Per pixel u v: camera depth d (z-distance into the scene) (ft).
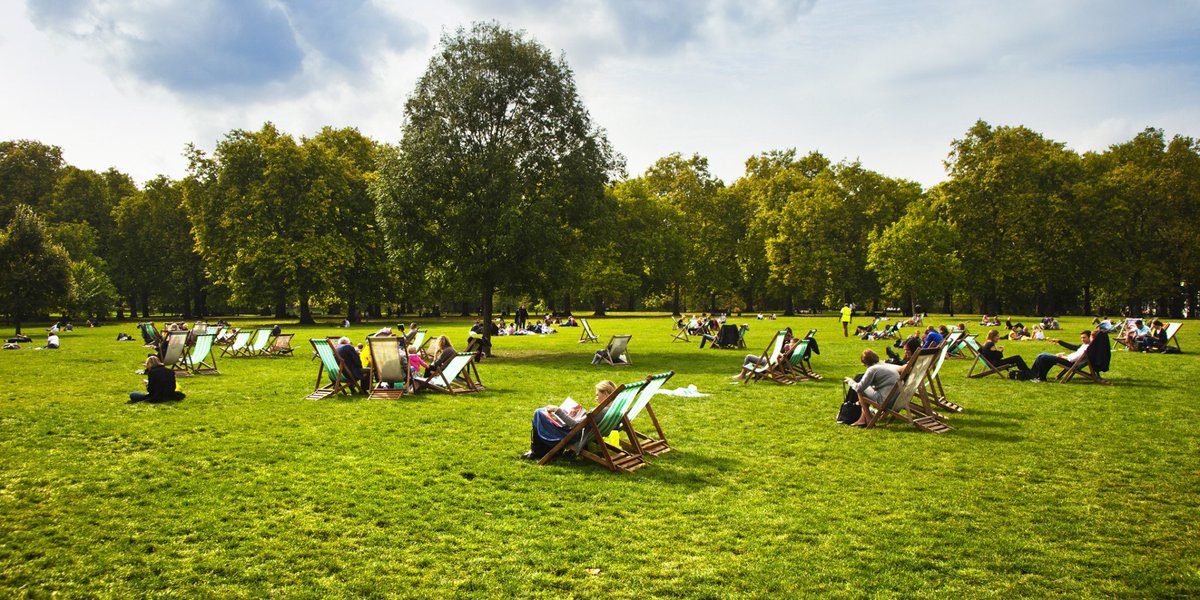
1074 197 171.12
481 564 15.83
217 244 157.38
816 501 20.35
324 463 24.82
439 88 73.36
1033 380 47.19
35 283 127.34
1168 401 38.09
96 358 66.95
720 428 31.37
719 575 15.14
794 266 198.29
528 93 75.72
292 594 14.28
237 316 236.63
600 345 89.10
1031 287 176.55
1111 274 165.48
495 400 40.32
